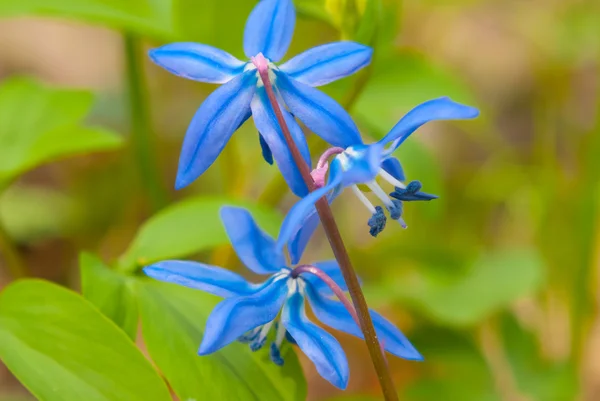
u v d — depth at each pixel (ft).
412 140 1.17
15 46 2.07
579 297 1.29
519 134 1.96
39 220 1.59
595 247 1.31
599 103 1.33
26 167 1.07
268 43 0.87
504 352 1.30
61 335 0.91
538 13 2.01
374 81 1.19
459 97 1.21
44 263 1.60
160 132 1.70
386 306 1.51
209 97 0.86
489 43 2.12
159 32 1.08
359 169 0.83
